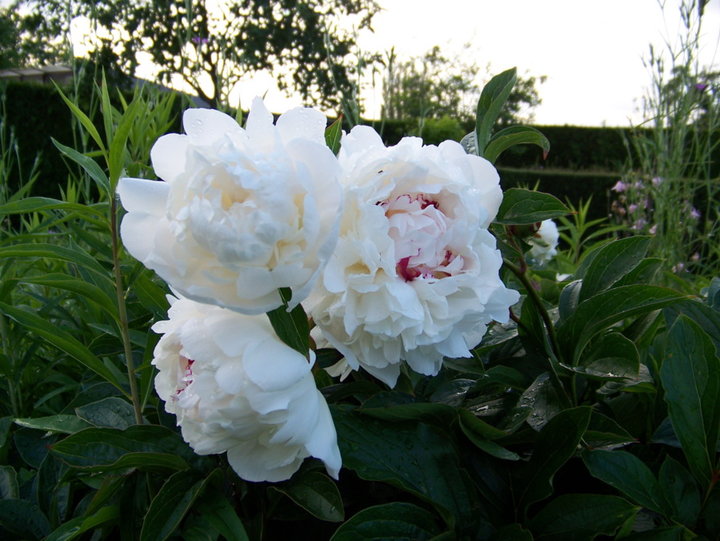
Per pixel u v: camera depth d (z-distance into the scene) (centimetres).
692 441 40
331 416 39
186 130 35
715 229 163
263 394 31
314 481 39
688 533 39
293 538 45
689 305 51
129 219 33
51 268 81
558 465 40
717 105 156
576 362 47
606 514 38
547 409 46
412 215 37
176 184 31
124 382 55
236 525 37
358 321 36
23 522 45
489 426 41
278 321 33
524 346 51
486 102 47
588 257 61
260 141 33
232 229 28
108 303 43
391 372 39
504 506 42
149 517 37
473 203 38
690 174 163
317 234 30
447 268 37
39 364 71
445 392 49
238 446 35
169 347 37
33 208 41
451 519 38
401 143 39
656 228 166
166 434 42
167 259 31
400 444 40
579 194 516
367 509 37
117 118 66
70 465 39
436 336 37
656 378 49
